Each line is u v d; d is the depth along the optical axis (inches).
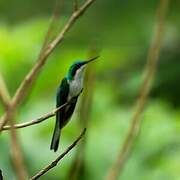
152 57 223.1
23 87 170.2
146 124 479.8
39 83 517.0
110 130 465.4
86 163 440.1
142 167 452.4
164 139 474.6
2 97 151.6
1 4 797.2
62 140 448.1
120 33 725.3
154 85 694.5
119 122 474.0
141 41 716.0
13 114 150.6
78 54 541.6
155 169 452.8
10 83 504.7
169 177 449.4
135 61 694.5
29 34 530.3
